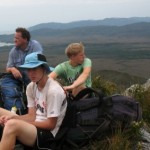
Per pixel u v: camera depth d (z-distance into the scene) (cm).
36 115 330
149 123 434
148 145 357
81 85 393
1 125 330
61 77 423
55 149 318
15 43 491
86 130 328
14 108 399
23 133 302
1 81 431
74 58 409
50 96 310
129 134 344
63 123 322
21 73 433
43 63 314
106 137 335
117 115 338
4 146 295
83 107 331
